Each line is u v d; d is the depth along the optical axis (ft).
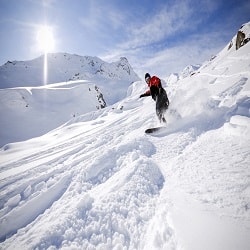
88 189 9.85
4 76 449.89
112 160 11.74
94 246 6.26
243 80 16.44
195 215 5.95
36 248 6.63
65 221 7.37
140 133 16.70
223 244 4.79
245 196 6.13
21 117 174.40
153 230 6.07
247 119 10.02
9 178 14.46
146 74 18.22
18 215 9.08
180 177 8.32
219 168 7.91
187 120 14.67
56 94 208.33
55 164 15.19
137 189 8.23
